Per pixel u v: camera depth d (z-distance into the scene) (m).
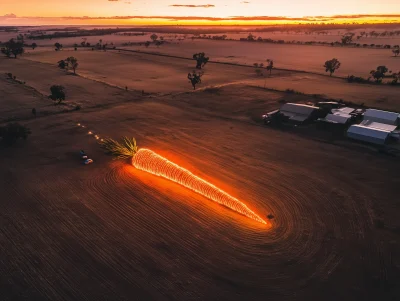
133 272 25.67
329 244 28.73
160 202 35.06
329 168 42.59
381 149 48.22
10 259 27.02
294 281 24.92
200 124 60.97
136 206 34.31
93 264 26.48
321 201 35.03
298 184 38.59
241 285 24.52
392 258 27.03
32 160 45.00
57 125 59.84
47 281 24.86
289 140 52.84
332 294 23.75
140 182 39.22
